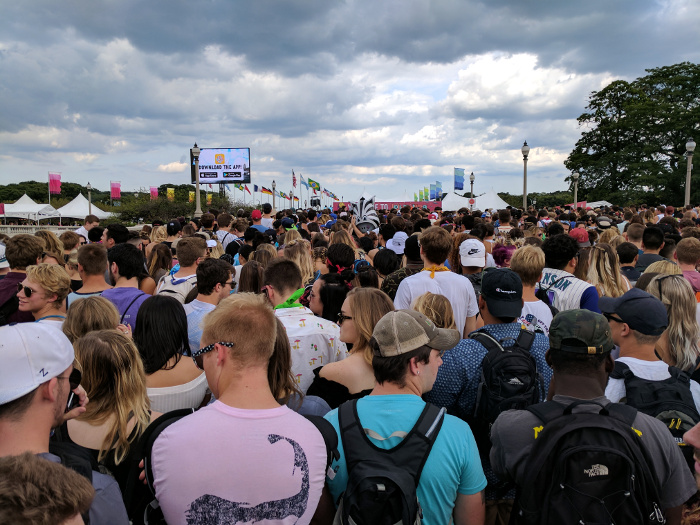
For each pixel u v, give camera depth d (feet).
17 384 4.79
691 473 6.20
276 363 7.23
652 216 40.16
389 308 9.24
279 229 34.17
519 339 8.79
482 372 8.15
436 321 9.78
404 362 6.59
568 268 15.38
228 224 32.24
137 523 6.09
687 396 7.35
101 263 13.92
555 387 6.52
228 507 5.15
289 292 11.05
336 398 8.99
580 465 5.46
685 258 15.88
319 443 5.74
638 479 5.52
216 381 5.98
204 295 12.55
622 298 8.29
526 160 71.41
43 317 11.78
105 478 5.54
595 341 6.14
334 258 14.46
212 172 125.39
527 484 5.81
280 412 5.72
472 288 13.08
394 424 6.27
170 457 5.28
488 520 8.13
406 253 16.51
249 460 5.24
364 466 5.89
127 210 134.62
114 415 7.09
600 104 165.58
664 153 150.82
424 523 6.07
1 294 13.79
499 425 6.57
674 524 6.15
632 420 6.01
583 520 5.35
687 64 154.10
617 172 155.63
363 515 5.49
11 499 3.27
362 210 34.40
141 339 9.15
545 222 44.16
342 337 9.37
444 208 85.46
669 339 9.98
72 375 6.26
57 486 3.52
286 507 5.28
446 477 6.08
